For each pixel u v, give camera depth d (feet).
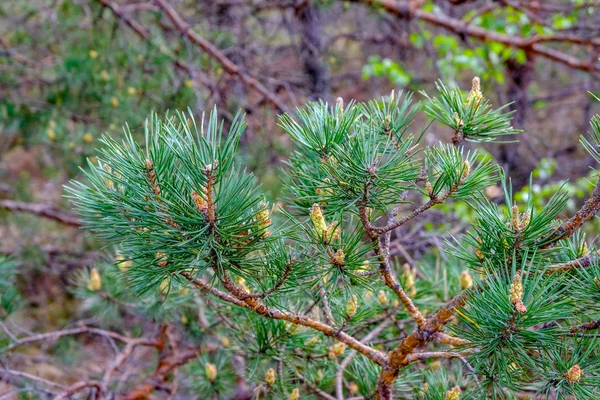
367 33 9.30
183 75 5.94
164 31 6.40
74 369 5.49
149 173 1.88
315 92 7.86
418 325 2.19
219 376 3.29
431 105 2.24
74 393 4.04
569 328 2.01
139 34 6.00
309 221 2.23
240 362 3.55
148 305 3.13
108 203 1.93
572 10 6.51
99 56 5.80
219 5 7.19
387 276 2.15
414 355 2.22
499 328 1.93
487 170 1.98
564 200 2.01
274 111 6.62
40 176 9.23
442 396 2.36
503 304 1.89
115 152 1.91
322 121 2.06
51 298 7.79
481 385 2.15
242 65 7.12
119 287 3.28
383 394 2.31
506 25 7.55
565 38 6.57
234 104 6.48
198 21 6.86
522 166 8.22
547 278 1.94
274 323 2.56
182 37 6.05
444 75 7.36
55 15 6.15
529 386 2.30
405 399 2.67
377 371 2.66
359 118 2.18
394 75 7.56
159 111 5.69
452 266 3.05
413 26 7.89
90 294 3.40
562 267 2.04
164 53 5.76
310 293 2.50
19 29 6.63
